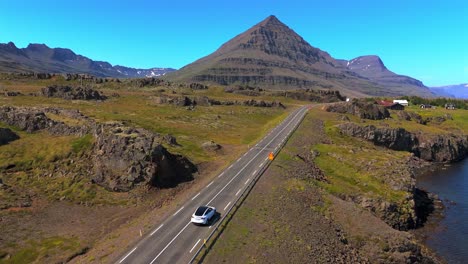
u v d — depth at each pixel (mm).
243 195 49656
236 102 165500
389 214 57625
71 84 182000
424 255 47312
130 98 152125
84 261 35938
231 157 75062
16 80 172750
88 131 71812
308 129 104625
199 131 104875
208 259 32938
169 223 41344
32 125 76938
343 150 84250
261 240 37562
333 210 51219
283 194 51250
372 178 67812
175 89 194750
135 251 34750
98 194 56562
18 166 62531
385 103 193375
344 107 147000
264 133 99500
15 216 48969
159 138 81312
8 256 39938
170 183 60219
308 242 39375
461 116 176375
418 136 122938
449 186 87188
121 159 59969
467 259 49062
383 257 43562
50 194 56000
